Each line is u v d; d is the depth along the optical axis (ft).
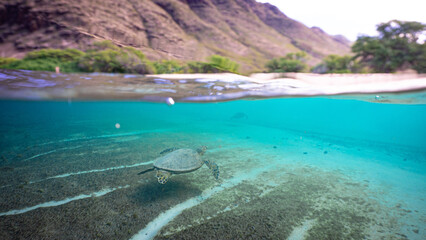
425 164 26.07
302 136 45.83
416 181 18.85
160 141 30.07
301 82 25.03
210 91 33.83
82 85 27.04
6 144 26.13
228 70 22.99
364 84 23.85
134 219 10.17
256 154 25.71
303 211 11.89
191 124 56.95
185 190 13.93
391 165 24.57
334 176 19.03
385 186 17.12
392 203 13.82
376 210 12.66
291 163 22.57
